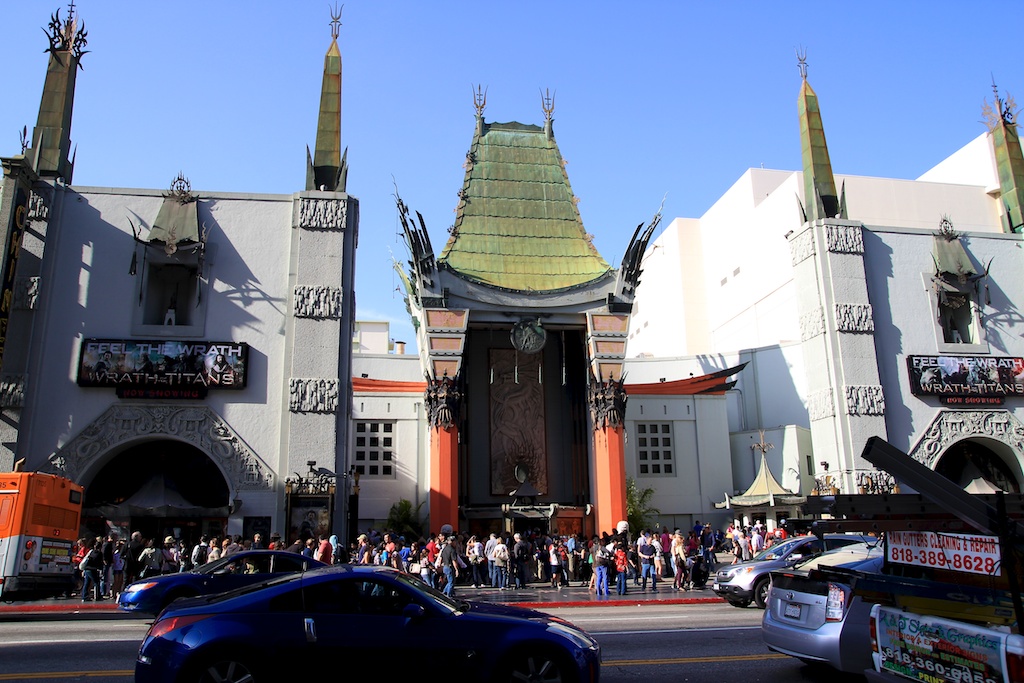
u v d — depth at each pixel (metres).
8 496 21.72
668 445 51.97
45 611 23.11
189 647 8.62
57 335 32.09
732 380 57.81
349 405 34.06
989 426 39.28
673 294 77.06
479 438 49.31
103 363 31.78
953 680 8.15
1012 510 9.26
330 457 32.41
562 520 46.53
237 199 34.91
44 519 22.31
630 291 46.31
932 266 41.09
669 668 12.36
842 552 17.52
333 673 8.80
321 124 37.28
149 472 33.16
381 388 49.06
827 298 39.28
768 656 13.38
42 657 13.44
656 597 26.92
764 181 68.69
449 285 45.16
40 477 22.28
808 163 42.38
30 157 33.50
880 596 9.64
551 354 51.69
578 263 48.25
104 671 12.12
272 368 33.34
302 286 33.97
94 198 33.69
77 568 27.72
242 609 9.01
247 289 33.94
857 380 38.25
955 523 9.48
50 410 31.42
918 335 40.00
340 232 34.88
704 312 75.19
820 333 39.38
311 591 9.23
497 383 50.44
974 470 40.28
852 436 37.50
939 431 38.81
